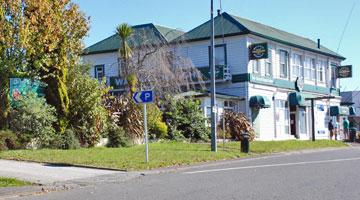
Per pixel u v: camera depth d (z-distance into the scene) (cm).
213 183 1276
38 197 1134
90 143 2336
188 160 1930
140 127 2597
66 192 1212
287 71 4091
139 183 1338
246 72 3591
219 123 3278
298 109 4250
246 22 3962
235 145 2733
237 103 3603
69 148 2181
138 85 2864
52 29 2186
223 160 2055
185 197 1052
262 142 3025
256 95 3631
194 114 3073
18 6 2111
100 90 2448
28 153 1912
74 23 2338
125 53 2895
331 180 1283
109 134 2444
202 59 3762
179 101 3084
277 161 1995
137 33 3712
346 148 3161
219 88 3688
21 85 2214
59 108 2253
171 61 3278
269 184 1228
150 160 1850
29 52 2133
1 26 2080
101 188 1266
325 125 4697
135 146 2428
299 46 4197
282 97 4003
